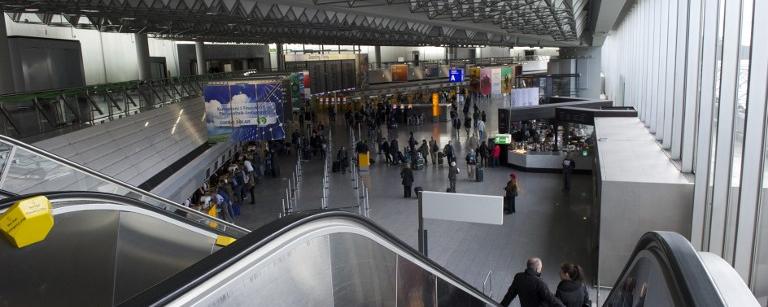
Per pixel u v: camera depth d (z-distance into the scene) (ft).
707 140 35.94
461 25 79.00
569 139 89.92
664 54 56.95
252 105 67.05
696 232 36.70
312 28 93.35
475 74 159.33
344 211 13.06
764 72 26.07
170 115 71.97
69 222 15.65
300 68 160.04
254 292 9.48
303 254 11.17
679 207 37.19
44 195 15.58
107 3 53.98
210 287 8.36
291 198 69.41
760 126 26.63
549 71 158.20
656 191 37.40
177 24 84.58
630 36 109.91
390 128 132.46
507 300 25.38
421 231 35.83
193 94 97.66
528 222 56.80
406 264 15.61
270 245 9.98
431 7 66.95
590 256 46.55
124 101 65.31
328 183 77.41
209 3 59.36
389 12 61.21
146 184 50.16
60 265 14.33
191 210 22.86
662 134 55.83
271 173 83.61
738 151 31.86
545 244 50.08
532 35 121.90
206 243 20.44
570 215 58.80
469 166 78.23
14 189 25.59
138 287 16.52
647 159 45.65
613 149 50.88
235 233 23.32
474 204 34.22
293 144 106.63
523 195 68.13
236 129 67.51
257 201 69.72
